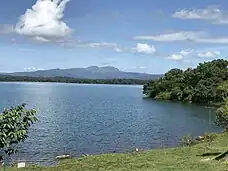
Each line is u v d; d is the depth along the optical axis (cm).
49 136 4747
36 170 2548
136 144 4262
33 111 1184
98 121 6662
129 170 2327
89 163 2722
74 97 14862
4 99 12056
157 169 2270
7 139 1130
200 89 12688
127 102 12481
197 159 2625
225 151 2855
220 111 4497
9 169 2564
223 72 13612
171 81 14850
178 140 4544
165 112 8856
